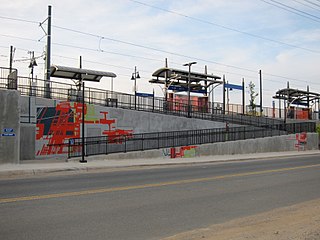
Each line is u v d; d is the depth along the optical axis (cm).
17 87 2206
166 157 2523
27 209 830
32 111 2358
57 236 626
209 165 2156
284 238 581
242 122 3906
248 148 3189
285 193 1109
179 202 945
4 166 1770
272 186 1246
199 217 786
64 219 743
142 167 1992
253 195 1066
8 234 634
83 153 2072
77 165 1878
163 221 745
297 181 1381
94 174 1605
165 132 2847
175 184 1265
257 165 2116
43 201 925
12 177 1484
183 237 623
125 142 2494
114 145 2684
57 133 2459
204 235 634
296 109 5581
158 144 2752
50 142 2420
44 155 2386
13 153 1853
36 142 2359
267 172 1692
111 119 2745
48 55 2636
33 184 1243
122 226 701
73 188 1148
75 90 2661
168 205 905
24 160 2194
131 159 2322
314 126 4344
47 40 2644
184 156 2641
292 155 3100
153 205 902
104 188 1153
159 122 3044
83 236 630
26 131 2314
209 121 3428
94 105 2659
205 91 4256
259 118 4322
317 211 838
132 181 1341
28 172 1627
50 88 2559
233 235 617
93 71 2789
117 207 870
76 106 2564
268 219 764
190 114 3494
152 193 1073
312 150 3941
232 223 733
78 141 2525
